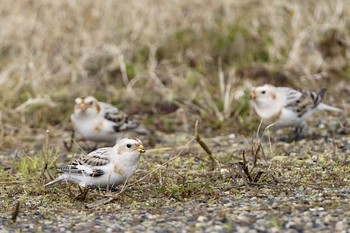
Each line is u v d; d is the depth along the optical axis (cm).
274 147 1348
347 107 1650
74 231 866
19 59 1808
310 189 1015
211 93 1720
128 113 1659
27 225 895
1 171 1198
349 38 1884
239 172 1063
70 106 1661
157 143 1452
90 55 1830
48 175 1111
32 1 1892
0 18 1892
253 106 1459
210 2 1927
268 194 995
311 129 1506
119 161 1015
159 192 1017
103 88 1759
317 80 1795
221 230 846
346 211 894
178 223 878
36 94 1700
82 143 1494
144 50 1850
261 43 1889
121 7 1897
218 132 1533
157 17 1894
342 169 1127
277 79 1788
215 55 1858
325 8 1941
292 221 861
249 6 1948
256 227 847
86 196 998
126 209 950
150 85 1748
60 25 1856
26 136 1534
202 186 1043
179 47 1867
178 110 1655
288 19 1938
